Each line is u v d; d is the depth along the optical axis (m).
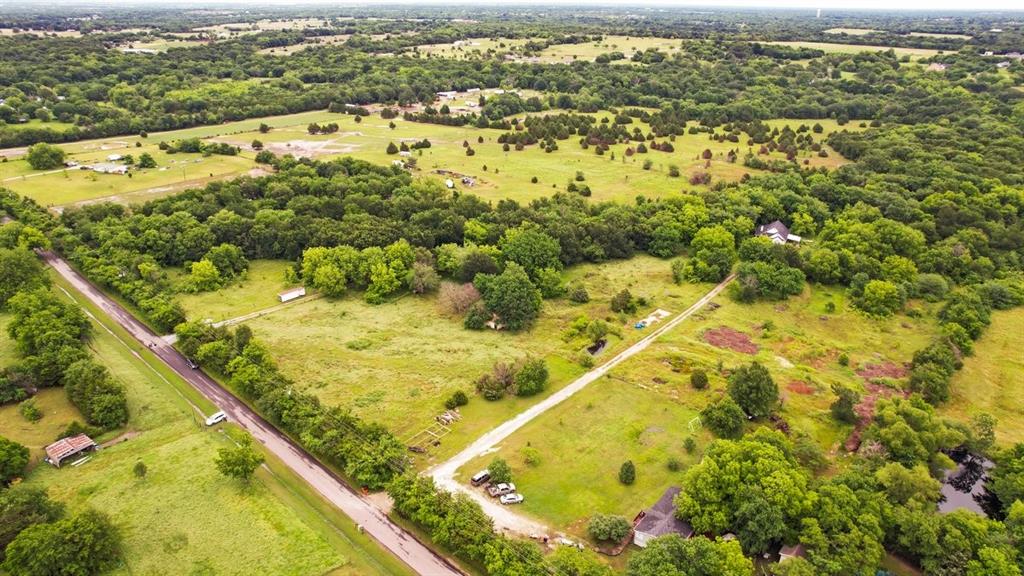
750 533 68.56
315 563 68.31
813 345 116.50
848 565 64.19
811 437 90.81
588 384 102.88
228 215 148.62
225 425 91.12
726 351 113.38
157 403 95.12
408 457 83.00
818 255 140.00
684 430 91.56
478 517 70.50
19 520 67.31
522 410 96.00
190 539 70.88
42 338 100.50
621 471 81.00
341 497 78.25
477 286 127.50
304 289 133.62
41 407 93.06
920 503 72.12
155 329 117.38
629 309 126.94
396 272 133.50
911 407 90.12
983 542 66.62
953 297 130.62
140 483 78.81
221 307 126.00
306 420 86.31
